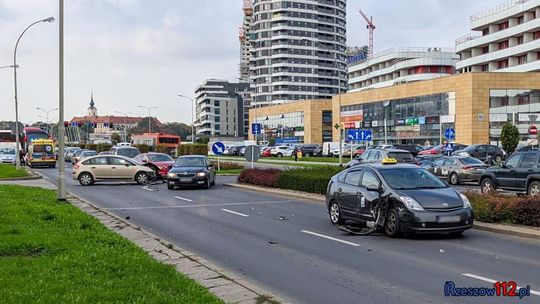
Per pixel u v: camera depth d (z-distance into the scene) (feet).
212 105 549.13
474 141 222.48
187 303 18.89
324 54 526.98
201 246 34.30
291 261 29.58
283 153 234.58
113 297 19.25
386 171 39.50
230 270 27.55
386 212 37.09
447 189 37.86
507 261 28.73
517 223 39.29
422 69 368.89
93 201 63.41
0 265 23.94
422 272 26.48
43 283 20.88
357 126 305.12
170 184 79.25
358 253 31.55
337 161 170.40
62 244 29.35
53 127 369.91
